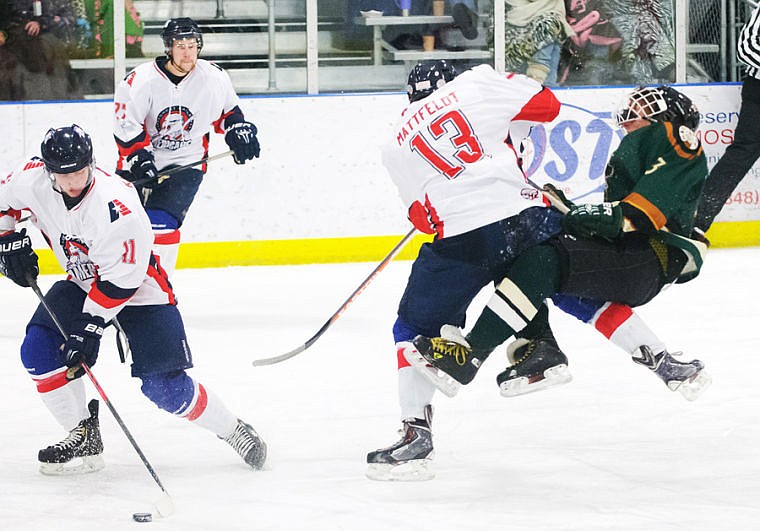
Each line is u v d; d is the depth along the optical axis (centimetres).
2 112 2222
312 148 2283
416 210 967
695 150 931
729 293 1905
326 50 2392
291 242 2294
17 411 1265
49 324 999
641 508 902
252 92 2381
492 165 936
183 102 1576
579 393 1299
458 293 952
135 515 889
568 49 2441
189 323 1766
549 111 945
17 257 1007
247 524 877
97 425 1035
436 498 936
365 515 893
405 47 2416
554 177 2350
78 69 2334
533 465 1029
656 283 955
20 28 2300
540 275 920
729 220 2406
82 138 905
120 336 1009
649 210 908
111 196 927
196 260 2270
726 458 1039
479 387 1338
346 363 1488
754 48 2189
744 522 864
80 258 970
